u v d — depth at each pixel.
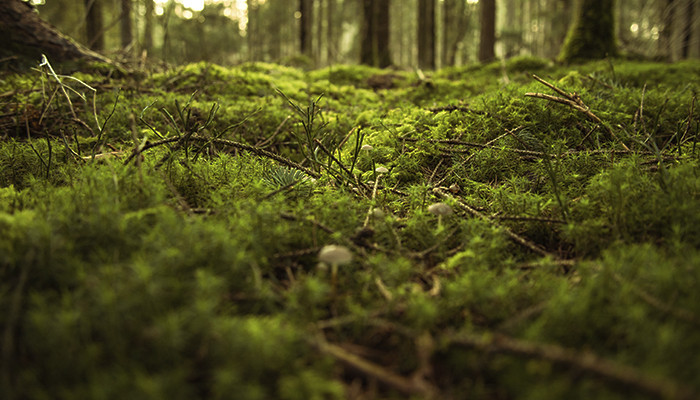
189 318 1.51
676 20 12.72
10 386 1.33
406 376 1.58
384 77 9.79
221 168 3.25
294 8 38.75
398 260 2.05
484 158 3.69
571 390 1.31
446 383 1.51
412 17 42.31
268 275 2.07
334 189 3.16
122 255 1.86
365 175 3.59
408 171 3.83
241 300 1.78
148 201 2.29
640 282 1.77
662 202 2.37
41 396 1.28
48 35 6.43
